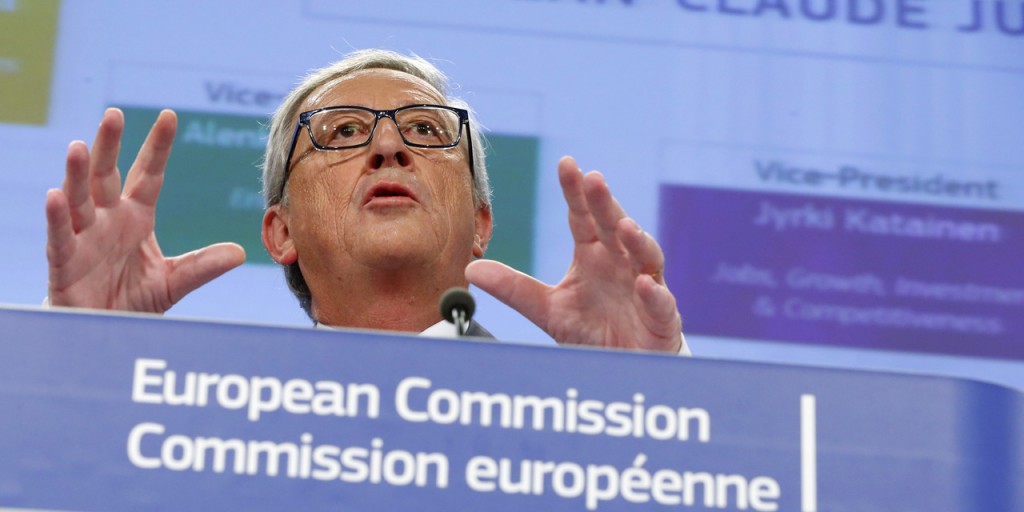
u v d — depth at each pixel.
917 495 1.53
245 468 1.47
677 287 4.43
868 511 1.52
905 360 4.44
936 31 4.76
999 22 4.78
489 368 1.52
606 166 4.54
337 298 3.20
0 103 4.32
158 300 2.71
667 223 4.50
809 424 1.54
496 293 2.61
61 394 1.47
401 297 3.17
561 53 4.62
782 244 4.51
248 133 4.43
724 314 4.42
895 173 4.62
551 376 1.53
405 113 3.18
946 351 4.46
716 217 4.52
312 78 3.36
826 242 4.53
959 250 4.55
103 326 1.50
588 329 2.60
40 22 4.41
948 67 4.73
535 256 4.43
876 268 4.50
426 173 3.14
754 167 4.58
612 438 1.52
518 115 4.55
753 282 4.46
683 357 1.55
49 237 2.55
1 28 4.38
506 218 4.45
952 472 1.54
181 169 4.36
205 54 4.48
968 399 1.57
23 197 4.27
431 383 1.51
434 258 3.13
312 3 4.56
